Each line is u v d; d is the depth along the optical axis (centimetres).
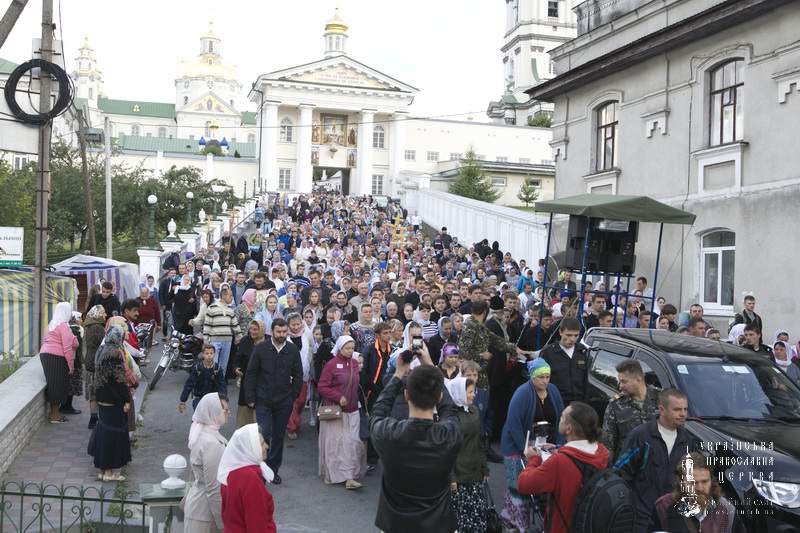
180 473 684
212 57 14388
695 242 1894
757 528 670
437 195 4878
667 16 2123
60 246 4106
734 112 1812
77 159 4394
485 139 8562
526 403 752
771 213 1667
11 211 3114
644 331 935
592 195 1312
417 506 518
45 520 797
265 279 1677
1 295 1598
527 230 3206
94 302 1611
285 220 4709
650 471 613
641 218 1220
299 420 1248
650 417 684
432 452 509
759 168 1714
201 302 1558
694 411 758
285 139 8200
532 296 1873
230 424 1268
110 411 962
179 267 1973
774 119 1678
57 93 1545
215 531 625
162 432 1205
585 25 2558
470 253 3088
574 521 535
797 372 1198
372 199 6500
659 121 2033
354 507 911
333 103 8156
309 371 1237
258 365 994
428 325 1301
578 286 2122
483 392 1035
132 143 8831
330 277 1806
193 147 9050
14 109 1466
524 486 558
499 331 1164
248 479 551
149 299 1784
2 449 957
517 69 9044
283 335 997
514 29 9069
